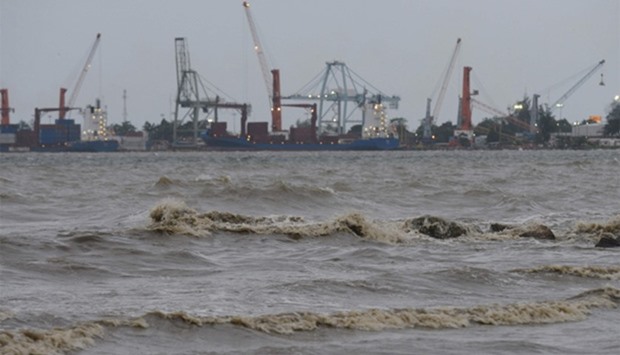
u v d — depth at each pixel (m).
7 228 106.25
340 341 46.88
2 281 61.72
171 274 68.38
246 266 73.56
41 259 72.38
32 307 52.62
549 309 54.03
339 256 80.38
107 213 127.19
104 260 73.56
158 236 87.19
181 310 52.75
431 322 50.91
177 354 43.81
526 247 87.19
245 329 47.78
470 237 94.12
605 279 66.44
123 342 44.88
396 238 92.38
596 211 137.50
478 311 53.09
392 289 60.97
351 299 57.78
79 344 43.78
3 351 41.25
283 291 59.25
